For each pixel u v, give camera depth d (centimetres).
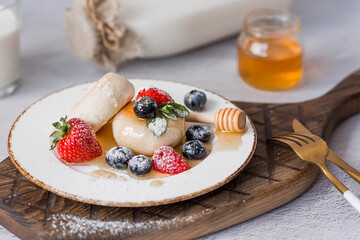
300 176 61
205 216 57
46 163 59
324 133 67
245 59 76
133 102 64
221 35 83
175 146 63
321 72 81
